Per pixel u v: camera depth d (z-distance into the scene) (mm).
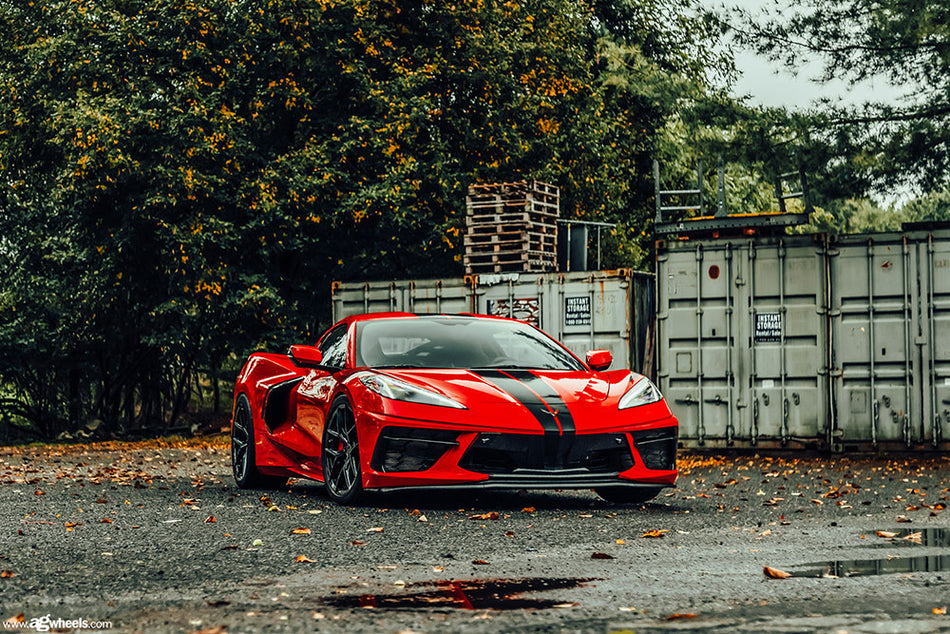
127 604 3660
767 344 13078
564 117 24219
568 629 3191
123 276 22719
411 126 21109
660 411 7215
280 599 3729
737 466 11977
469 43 22281
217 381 29438
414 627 3234
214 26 20891
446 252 22203
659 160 29766
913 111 16328
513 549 5004
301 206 20422
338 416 7391
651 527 5910
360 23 21422
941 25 15453
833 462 12453
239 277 20906
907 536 5492
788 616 3369
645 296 14500
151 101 20844
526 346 8094
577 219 24859
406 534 5566
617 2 29578
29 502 7508
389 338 7953
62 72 21562
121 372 26156
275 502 7453
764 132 16047
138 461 13586
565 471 6758
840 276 12797
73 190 20141
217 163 20734
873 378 12633
